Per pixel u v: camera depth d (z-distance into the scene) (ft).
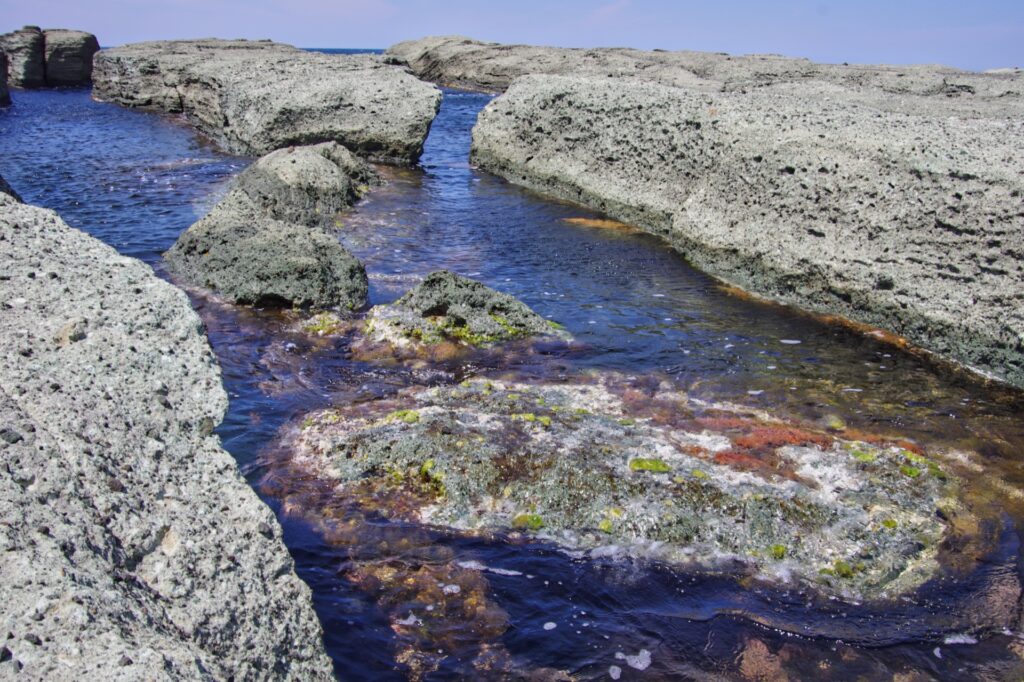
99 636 9.63
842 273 33.24
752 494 18.56
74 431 12.62
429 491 18.81
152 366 14.62
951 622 15.84
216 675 10.43
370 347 27.99
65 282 16.24
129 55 110.52
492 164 65.57
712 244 39.47
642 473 19.16
